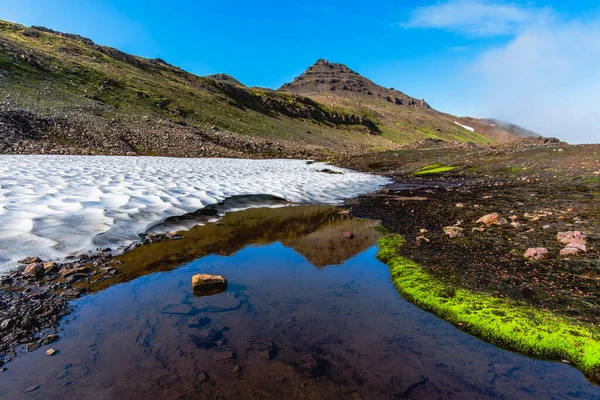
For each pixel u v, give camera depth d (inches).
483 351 235.3
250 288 331.9
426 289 329.1
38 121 1967.3
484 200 847.7
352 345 237.3
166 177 1032.2
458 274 369.1
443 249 459.5
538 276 358.0
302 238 532.1
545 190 911.0
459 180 1333.7
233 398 180.4
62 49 3912.4
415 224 623.8
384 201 896.3
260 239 518.3
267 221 646.5
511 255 426.6
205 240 495.2
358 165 2162.9
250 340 238.1
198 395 181.3
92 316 263.4
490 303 299.0
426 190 1104.2
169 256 414.6
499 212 685.3
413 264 401.1
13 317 250.5
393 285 352.8
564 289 324.5
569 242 449.7
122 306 282.0
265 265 402.3
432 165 1770.4
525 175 1193.4
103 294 303.4
